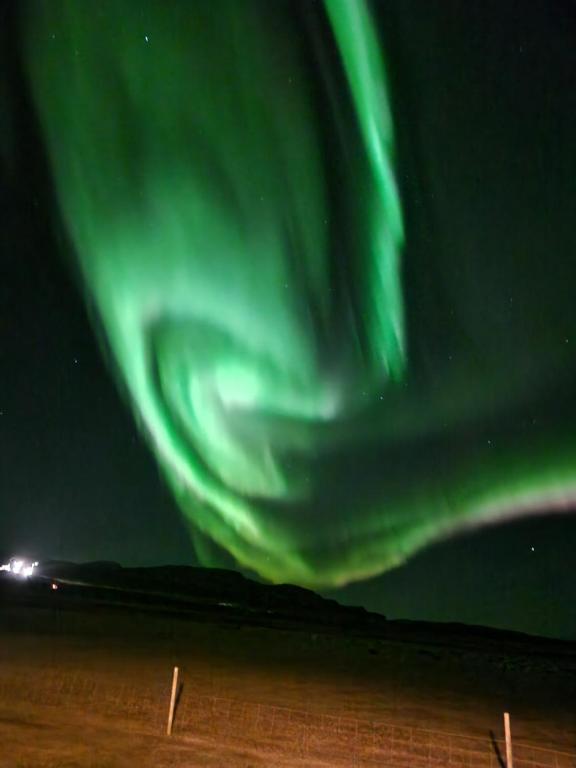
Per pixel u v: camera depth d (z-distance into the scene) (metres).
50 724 10.95
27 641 18.53
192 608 37.06
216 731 11.48
